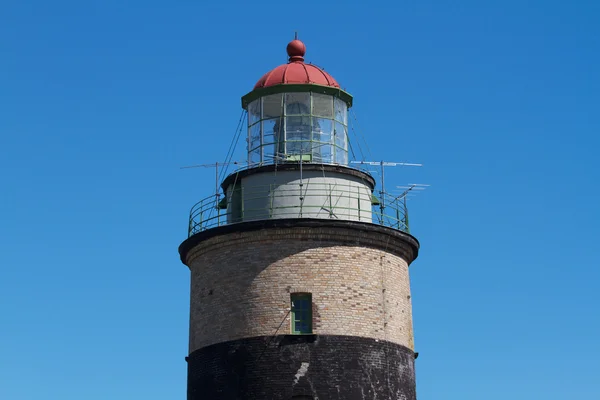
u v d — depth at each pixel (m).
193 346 42.06
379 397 39.84
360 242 41.22
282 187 41.91
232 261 41.22
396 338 41.31
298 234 40.62
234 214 42.59
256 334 39.91
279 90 43.97
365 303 40.66
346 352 39.75
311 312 40.03
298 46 45.44
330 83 44.41
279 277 40.31
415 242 43.16
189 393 41.69
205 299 41.78
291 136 43.53
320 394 39.09
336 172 42.44
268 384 39.28
